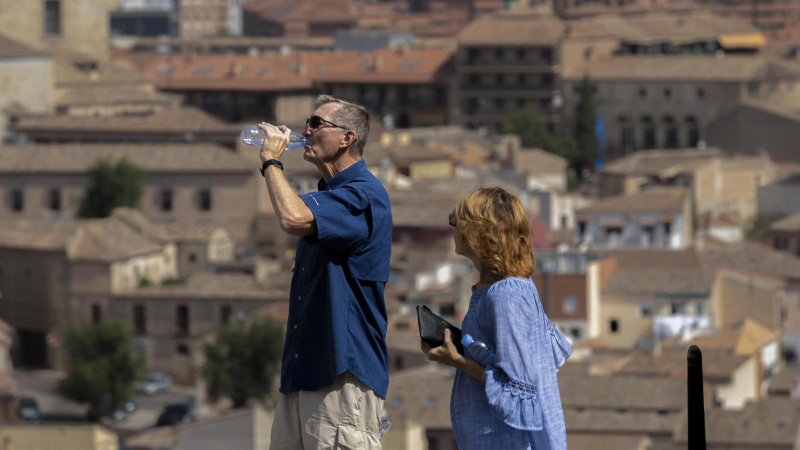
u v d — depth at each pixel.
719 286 181.25
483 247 18.66
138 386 175.25
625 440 108.00
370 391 19.91
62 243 190.25
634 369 138.75
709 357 147.50
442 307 165.62
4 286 193.75
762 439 110.50
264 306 183.25
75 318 190.25
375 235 19.77
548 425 18.64
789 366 178.50
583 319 170.50
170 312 186.38
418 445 99.38
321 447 19.84
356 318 19.78
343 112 20.14
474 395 18.83
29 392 173.25
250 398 159.38
